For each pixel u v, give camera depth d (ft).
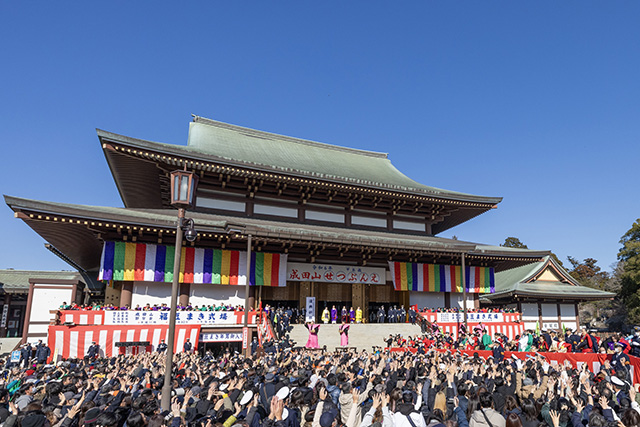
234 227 101.50
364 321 128.98
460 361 50.55
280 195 134.41
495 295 170.81
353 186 133.80
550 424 27.71
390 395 27.66
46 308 112.06
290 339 95.91
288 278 122.01
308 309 117.91
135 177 128.36
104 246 99.81
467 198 147.74
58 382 34.04
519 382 36.55
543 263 172.24
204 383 36.88
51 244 120.47
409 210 151.53
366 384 34.27
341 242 114.32
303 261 125.08
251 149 154.51
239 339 98.84
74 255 134.72
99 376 43.93
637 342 58.80
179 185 41.93
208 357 71.92
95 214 91.61
